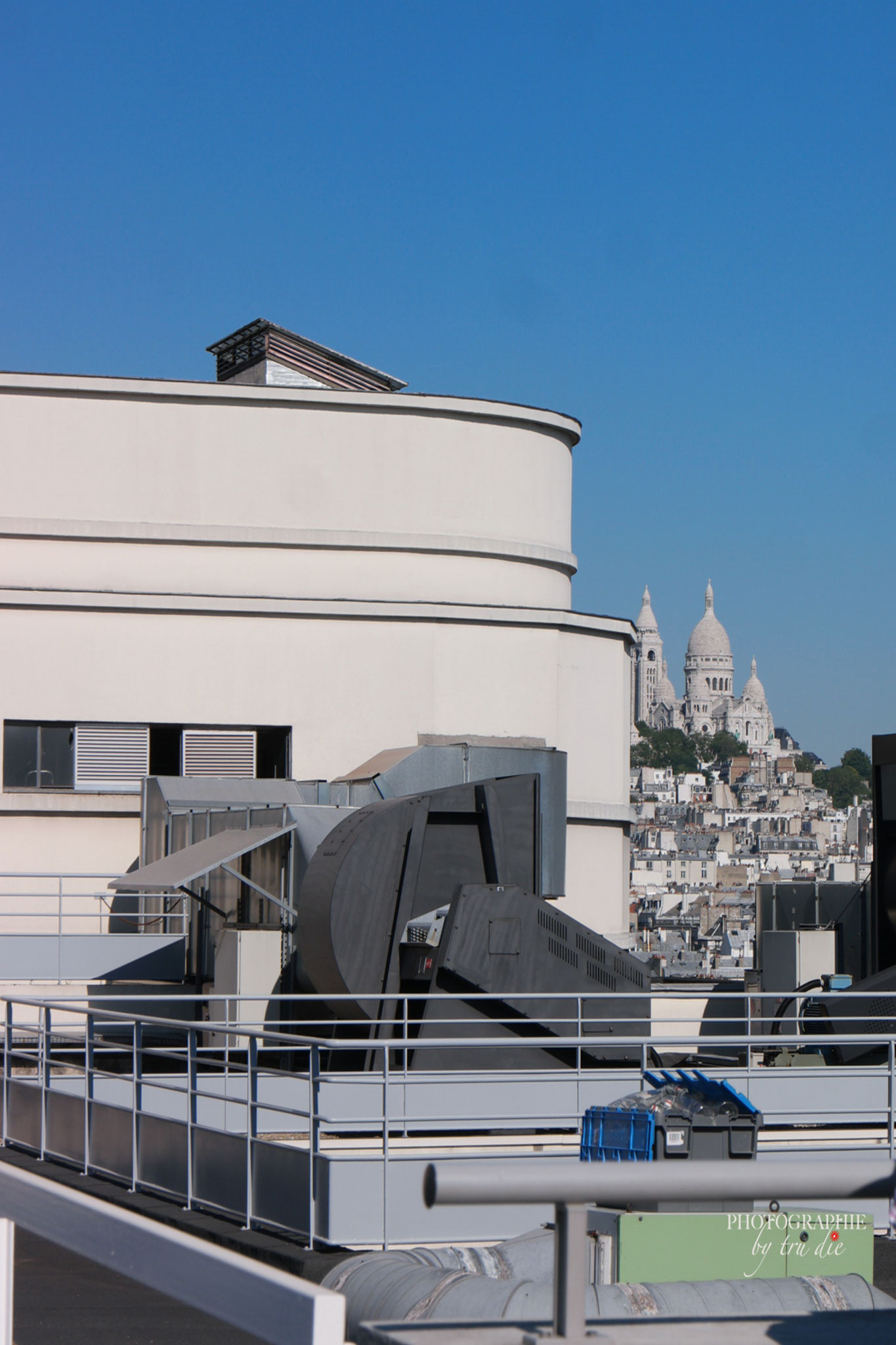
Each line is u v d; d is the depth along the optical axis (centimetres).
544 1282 728
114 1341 1002
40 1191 540
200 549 2984
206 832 2423
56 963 2492
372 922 1880
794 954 2559
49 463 2928
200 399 2989
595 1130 977
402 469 3077
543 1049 1828
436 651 3020
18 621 2858
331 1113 1614
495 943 1831
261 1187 1295
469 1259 770
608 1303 684
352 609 2975
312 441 3038
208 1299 439
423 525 3080
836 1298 711
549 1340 386
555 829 2856
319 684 2966
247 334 3562
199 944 2455
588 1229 842
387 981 1870
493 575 3136
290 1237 1255
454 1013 1809
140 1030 1498
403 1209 1243
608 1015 1867
